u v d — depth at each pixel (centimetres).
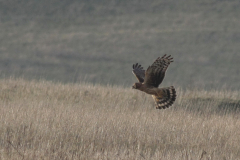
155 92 2398
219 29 17388
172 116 4309
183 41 16412
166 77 13012
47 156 2828
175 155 3019
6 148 2967
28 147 3042
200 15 18938
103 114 4150
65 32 17550
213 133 3669
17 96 5094
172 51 15550
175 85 11244
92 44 16262
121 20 18762
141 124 3844
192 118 4278
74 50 15525
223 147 3381
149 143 3372
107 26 18225
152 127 3778
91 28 17962
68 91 5350
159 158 2898
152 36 17038
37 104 4531
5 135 3278
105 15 19275
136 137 3438
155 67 2384
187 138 3534
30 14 19038
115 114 4212
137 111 4606
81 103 4953
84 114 4069
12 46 15550
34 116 3862
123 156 2884
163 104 2414
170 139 3525
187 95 5369
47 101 4788
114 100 5091
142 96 5294
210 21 18238
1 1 19850
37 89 5428
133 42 16500
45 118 3788
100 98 5166
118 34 17325
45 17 18862
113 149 3092
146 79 2427
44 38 16688
